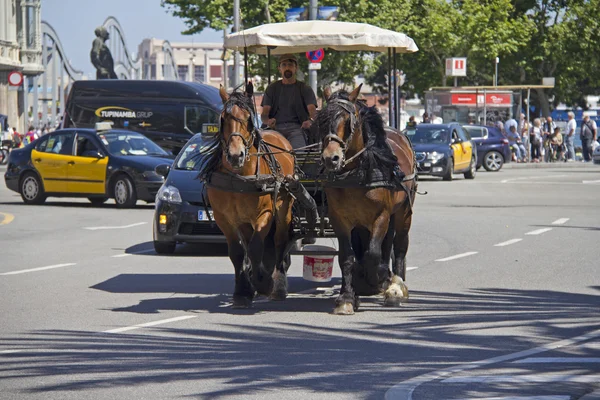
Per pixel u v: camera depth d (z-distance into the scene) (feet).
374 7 188.96
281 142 41.93
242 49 49.78
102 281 48.60
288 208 41.45
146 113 119.03
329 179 37.78
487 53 212.64
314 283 48.34
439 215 80.89
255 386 26.99
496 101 176.35
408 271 50.98
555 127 182.09
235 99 38.14
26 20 277.85
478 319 37.65
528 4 226.38
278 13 175.22
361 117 38.04
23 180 94.84
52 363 30.07
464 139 133.49
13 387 27.02
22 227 74.79
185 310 40.34
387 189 38.11
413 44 47.06
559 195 102.68
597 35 225.15
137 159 90.38
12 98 254.88
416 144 128.77
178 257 58.13
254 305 41.68
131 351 31.86
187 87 117.91
